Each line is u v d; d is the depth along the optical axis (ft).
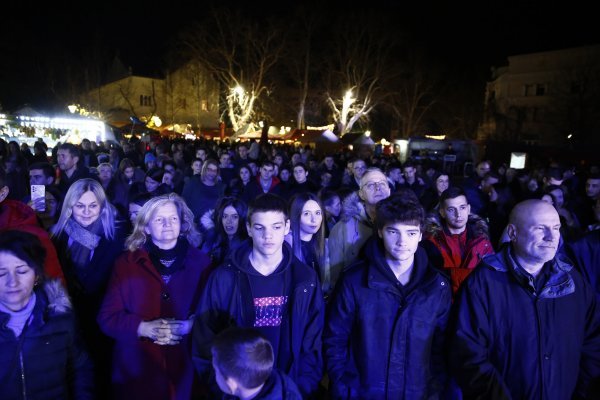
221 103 147.33
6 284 6.67
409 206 7.82
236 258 8.37
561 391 7.33
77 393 7.76
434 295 7.96
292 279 8.42
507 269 7.70
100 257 10.53
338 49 123.24
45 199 14.39
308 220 11.66
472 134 144.46
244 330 6.65
